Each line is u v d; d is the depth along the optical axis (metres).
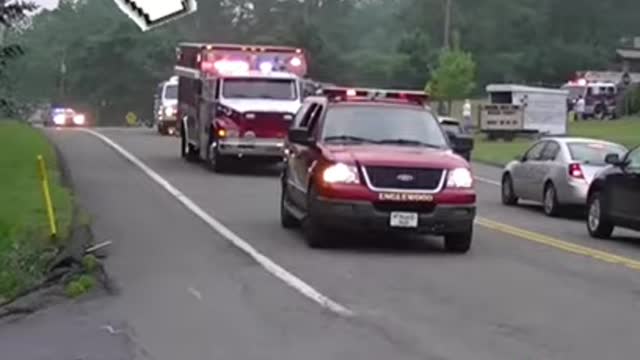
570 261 16.02
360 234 17.95
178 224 18.88
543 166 24.25
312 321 11.07
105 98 111.69
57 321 11.04
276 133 29.34
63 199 19.83
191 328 10.71
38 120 100.25
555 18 119.12
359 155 15.84
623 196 18.86
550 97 60.19
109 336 10.36
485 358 9.62
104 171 29.30
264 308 11.71
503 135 59.12
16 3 22.30
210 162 30.38
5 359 9.44
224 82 29.95
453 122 35.78
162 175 28.67
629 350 10.05
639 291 13.34
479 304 12.17
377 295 12.57
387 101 17.67
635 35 124.06
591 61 114.69
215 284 13.10
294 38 102.94
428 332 10.62
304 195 16.78
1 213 17.50
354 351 9.80
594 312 11.88
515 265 15.32
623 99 80.44
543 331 10.81
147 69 110.69
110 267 14.20
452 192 15.81
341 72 104.94
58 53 117.38
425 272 14.40
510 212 24.47
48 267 13.45
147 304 11.89
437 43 115.44
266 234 17.80
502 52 116.00
